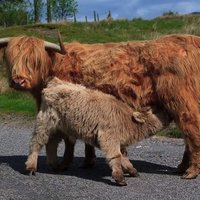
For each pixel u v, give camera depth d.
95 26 24.41
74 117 5.00
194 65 5.02
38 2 39.81
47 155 5.43
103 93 5.11
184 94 4.98
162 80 4.98
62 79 5.36
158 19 26.00
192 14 26.58
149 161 6.23
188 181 5.04
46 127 5.15
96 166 5.82
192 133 5.01
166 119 5.11
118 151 4.90
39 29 22.30
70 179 5.12
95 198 4.42
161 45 5.08
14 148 7.21
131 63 5.11
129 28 24.38
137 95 5.08
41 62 5.29
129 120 4.98
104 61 5.20
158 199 4.41
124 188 4.76
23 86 5.22
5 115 10.78
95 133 4.95
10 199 4.38
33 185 4.86
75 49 5.40
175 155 6.65
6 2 40.31
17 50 5.25
